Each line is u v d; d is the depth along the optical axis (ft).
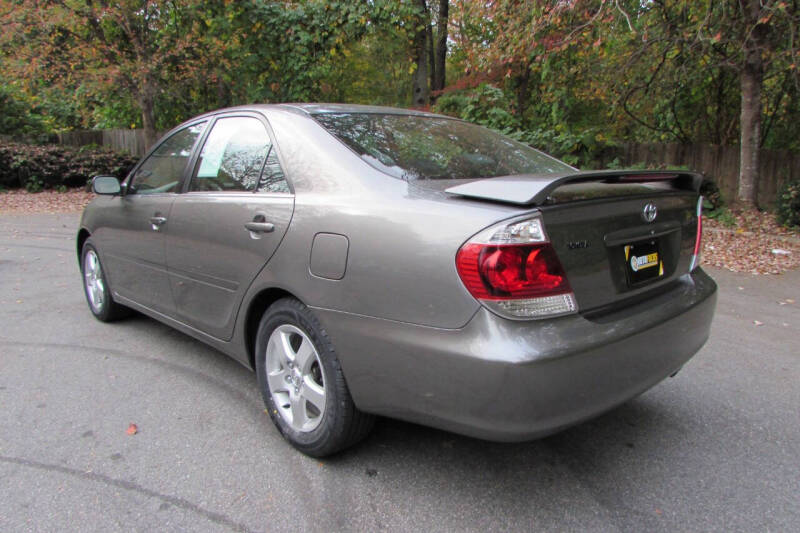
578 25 29.37
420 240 6.81
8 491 7.61
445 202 6.99
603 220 7.16
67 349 12.89
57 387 10.89
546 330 6.41
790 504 7.50
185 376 11.50
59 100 60.80
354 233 7.44
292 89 40.50
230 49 40.16
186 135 11.66
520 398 6.21
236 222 9.29
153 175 12.23
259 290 8.86
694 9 29.68
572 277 6.73
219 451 8.69
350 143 8.64
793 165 34.50
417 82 45.60
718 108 38.09
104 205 13.75
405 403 7.09
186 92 46.37
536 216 6.43
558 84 38.37
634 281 7.68
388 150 8.76
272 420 9.10
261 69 40.81
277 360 8.95
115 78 39.88
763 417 9.98
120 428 9.36
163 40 39.58
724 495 7.70
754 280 20.48
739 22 28.32
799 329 14.94
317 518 7.15
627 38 31.73
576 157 37.19
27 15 37.88
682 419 9.89
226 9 38.91
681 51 31.73
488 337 6.26
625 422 9.77
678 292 8.41
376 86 60.03
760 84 30.83
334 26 38.06
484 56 31.68
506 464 8.43
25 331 14.08
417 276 6.76
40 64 38.99
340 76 48.06
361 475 8.09
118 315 14.67
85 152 49.85
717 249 25.05
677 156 37.99
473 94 38.45
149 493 7.62
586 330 6.65
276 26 38.83
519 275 6.29
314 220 7.98
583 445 9.00
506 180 7.05
